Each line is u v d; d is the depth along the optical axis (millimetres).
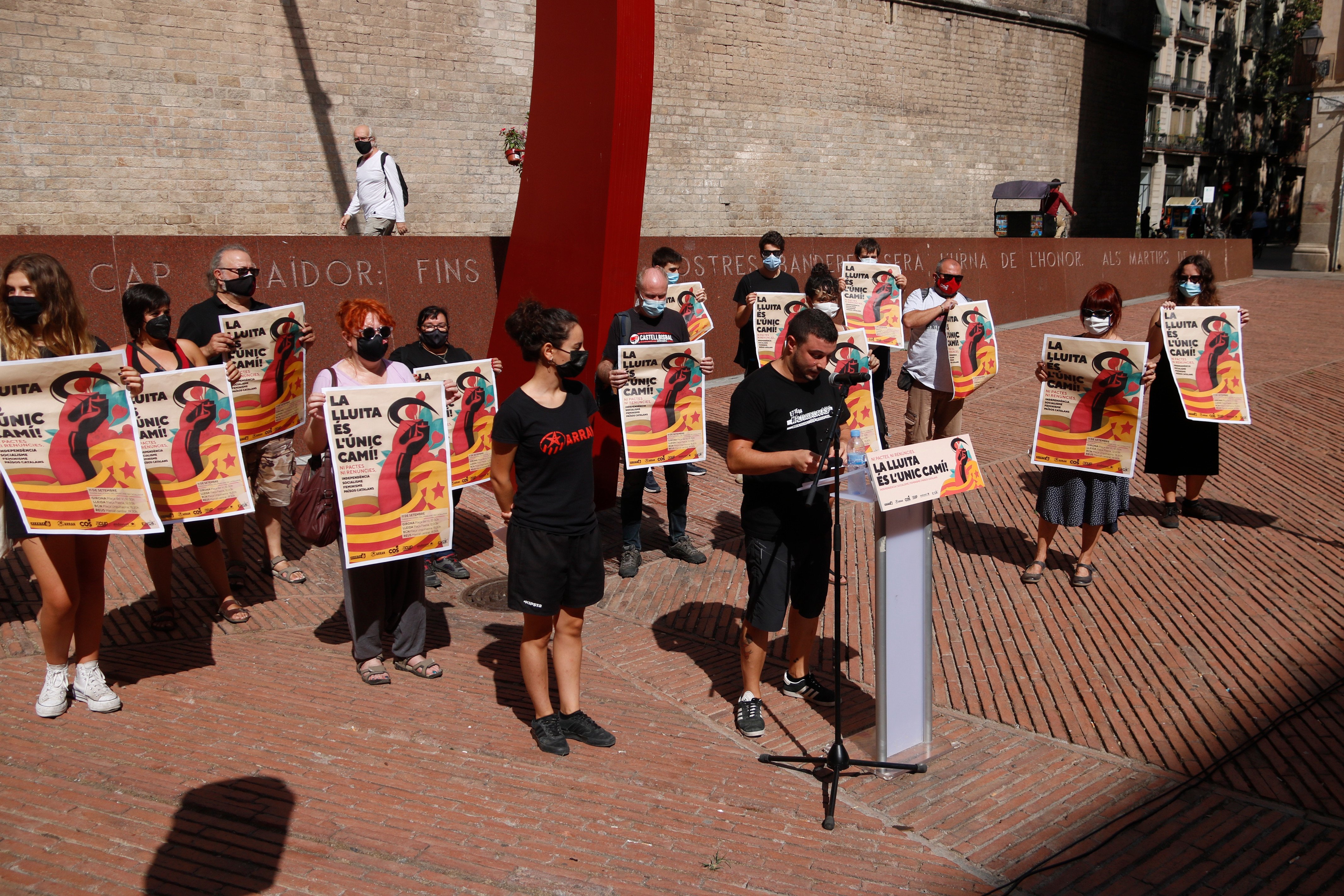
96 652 4320
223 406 4832
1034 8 24172
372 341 4504
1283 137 61875
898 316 7309
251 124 12156
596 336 6934
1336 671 4906
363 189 10406
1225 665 5000
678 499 6531
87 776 3752
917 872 3369
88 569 4215
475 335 9375
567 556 4012
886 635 3986
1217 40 55156
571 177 7016
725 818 3672
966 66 21938
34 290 3988
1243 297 20469
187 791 3678
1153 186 52875
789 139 18688
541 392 4000
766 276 7812
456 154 14117
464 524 7316
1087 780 3980
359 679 4727
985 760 4145
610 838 3512
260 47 12109
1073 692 4750
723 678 4910
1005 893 3258
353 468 4422
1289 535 7102
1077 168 26172
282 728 4203
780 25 18109
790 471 4164
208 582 5867
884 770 4012
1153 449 7191
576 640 4199
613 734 4281
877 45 19906
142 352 4867
